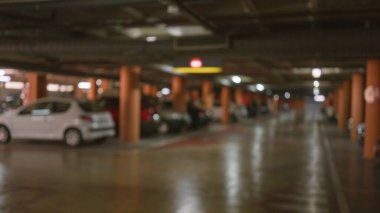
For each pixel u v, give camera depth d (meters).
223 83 32.62
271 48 11.40
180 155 14.19
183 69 13.35
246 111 44.94
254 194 8.48
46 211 6.91
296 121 42.03
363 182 9.95
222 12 10.52
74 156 13.24
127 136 18.05
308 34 10.97
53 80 30.97
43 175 9.98
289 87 42.72
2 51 13.02
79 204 7.40
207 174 10.61
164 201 7.75
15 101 27.61
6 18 10.42
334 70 20.56
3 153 13.50
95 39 12.73
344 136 23.41
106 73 25.23
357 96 20.06
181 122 23.47
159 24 11.87
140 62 16.53
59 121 15.41
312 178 10.38
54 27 12.23
